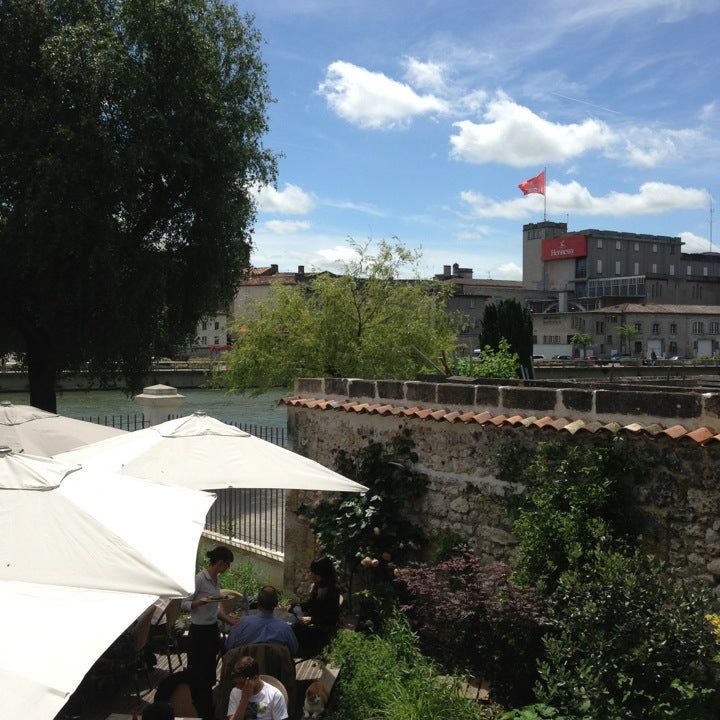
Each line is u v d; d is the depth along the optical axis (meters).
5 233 17.42
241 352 26.95
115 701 6.85
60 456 8.82
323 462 10.84
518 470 8.02
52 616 3.94
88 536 5.06
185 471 7.88
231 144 19.31
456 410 8.82
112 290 18.27
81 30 17.27
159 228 20.50
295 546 11.07
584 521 7.01
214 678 6.88
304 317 26.33
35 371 20.16
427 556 9.13
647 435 6.64
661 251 114.31
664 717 5.68
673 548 6.57
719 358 79.00
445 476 8.92
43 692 3.36
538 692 6.22
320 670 7.27
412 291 26.84
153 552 5.12
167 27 18.42
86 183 17.67
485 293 104.50
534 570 7.26
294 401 11.31
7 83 17.72
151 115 17.81
